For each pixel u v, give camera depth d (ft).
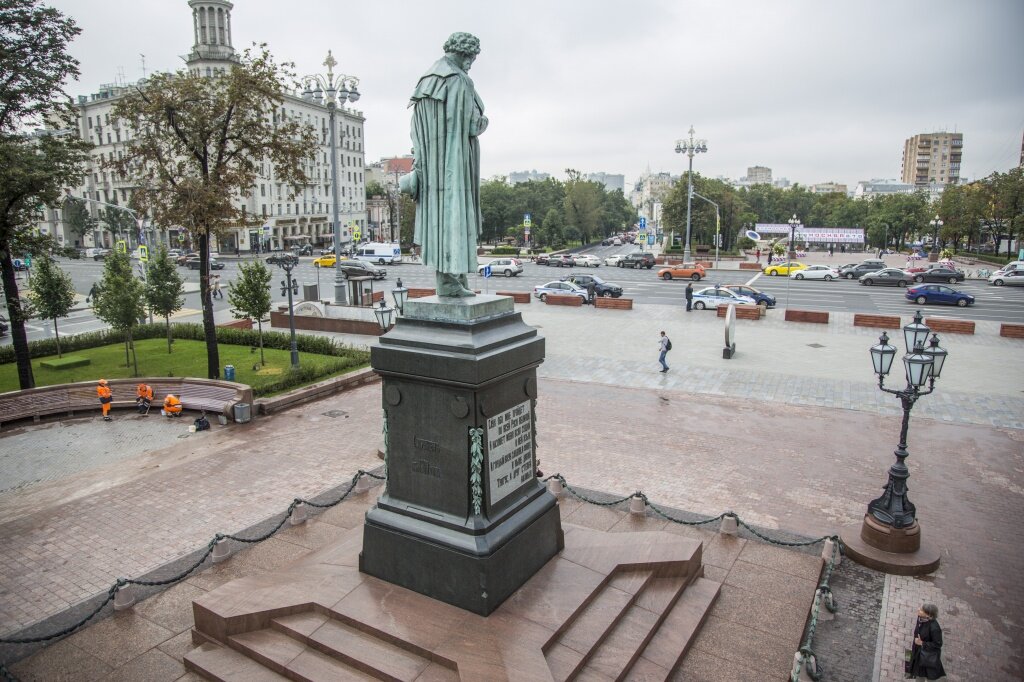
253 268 81.41
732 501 42.78
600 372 78.43
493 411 26.61
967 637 29.45
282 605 26.55
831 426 58.34
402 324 27.89
